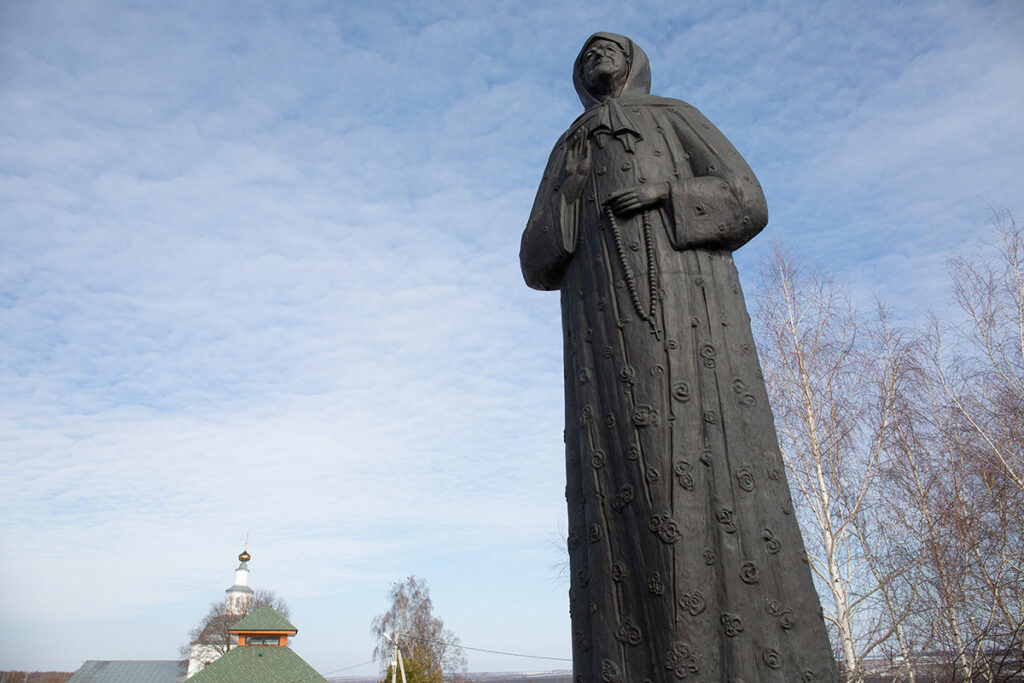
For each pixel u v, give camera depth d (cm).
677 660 363
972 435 1641
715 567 382
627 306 445
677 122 518
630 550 397
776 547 395
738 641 367
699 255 462
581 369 457
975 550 1425
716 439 411
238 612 6362
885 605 1536
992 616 1168
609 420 428
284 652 3244
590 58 577
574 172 513
